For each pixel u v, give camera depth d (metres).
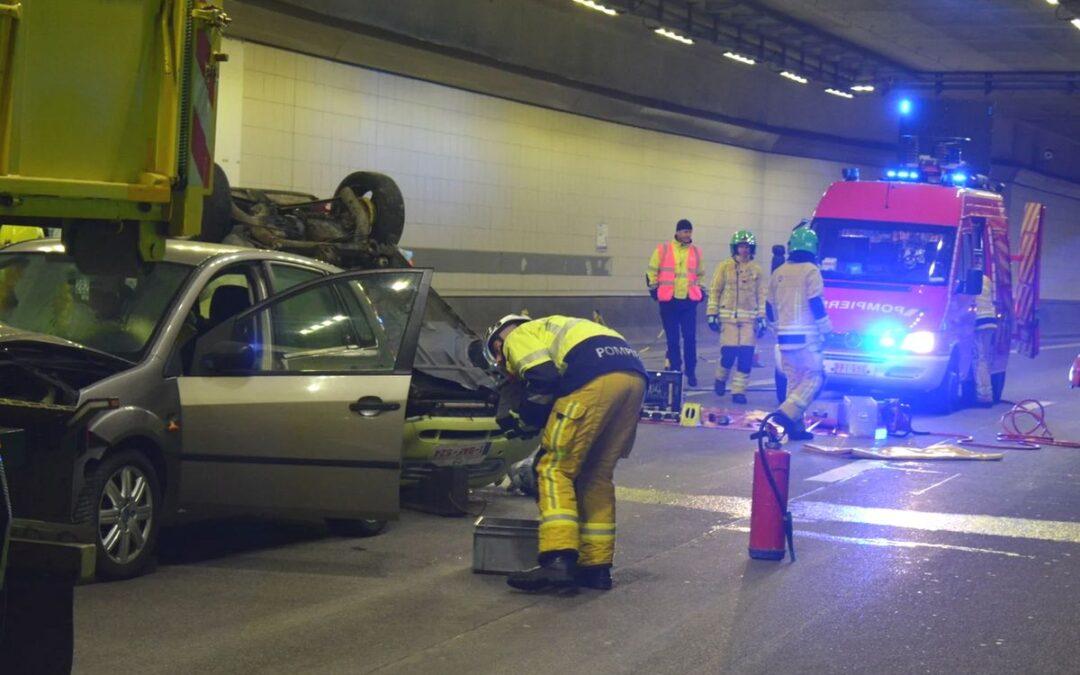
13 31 5.14
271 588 7.40
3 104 5.13
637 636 6.61
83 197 5.34
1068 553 8.83
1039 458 13.27
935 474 12.01
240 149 19.14
